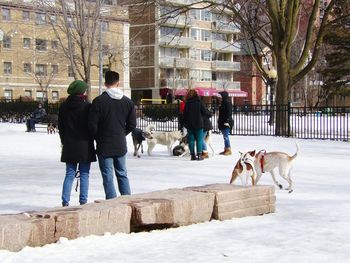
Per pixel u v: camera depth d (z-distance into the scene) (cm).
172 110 3628
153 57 7062
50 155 1903
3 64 6103
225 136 1788
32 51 6225
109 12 4503
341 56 5053
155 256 569
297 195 1006
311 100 6556
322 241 637
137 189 1059
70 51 3478
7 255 570
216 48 7562
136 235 682
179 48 7331
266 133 3025
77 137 834
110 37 5816
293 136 2806
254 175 1001
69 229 642
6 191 1072
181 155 1794
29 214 655
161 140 1820
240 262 542
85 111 836
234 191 799
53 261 550
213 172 1344
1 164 1606
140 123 3522
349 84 5334
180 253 582
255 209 823
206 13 7438
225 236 668
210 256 567
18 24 6141
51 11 3953
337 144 2312
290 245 617
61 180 1241
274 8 2817
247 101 7888
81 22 3403
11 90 6156
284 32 2814
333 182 1180
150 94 7181
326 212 830
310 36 2881
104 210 671
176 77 7331
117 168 858
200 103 1638
